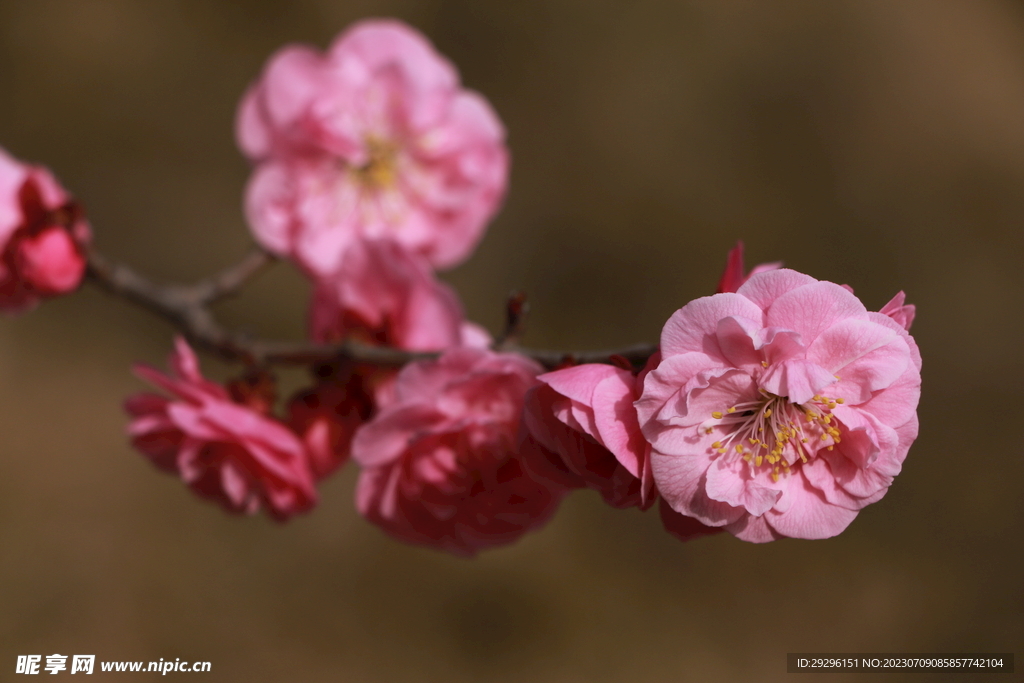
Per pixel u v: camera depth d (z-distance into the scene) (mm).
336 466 478
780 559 1194
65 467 1070
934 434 1334
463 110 506
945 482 1301
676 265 1331
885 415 431
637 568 1158
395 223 502
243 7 1285
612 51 1451
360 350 474
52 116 1151
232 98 1256
